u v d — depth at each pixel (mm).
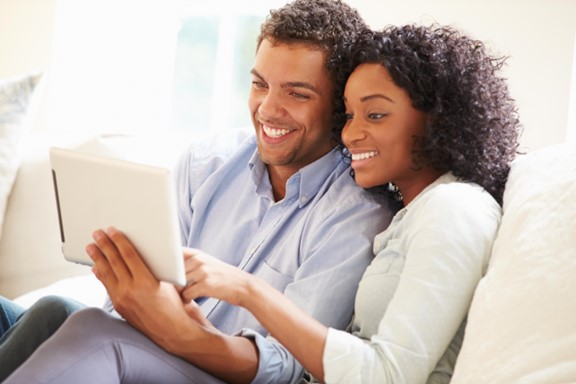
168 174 1673
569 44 2504
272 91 2240
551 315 1601
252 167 2381
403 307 1779
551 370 1549
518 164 2000
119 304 1823
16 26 3822
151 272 1801
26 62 3805
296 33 2211
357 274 2051
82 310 1808
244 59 3617
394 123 2012
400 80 1983
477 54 2092
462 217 1837
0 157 2883
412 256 1826
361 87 2023
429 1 2744
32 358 1694
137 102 3705
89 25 3742
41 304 1997
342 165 2301
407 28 2074
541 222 1733
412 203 1975
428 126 2004
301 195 2270
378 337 1783
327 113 2264
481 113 2029
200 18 3715
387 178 2061
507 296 1677
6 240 2881
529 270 1677
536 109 2553
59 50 3750
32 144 2979
